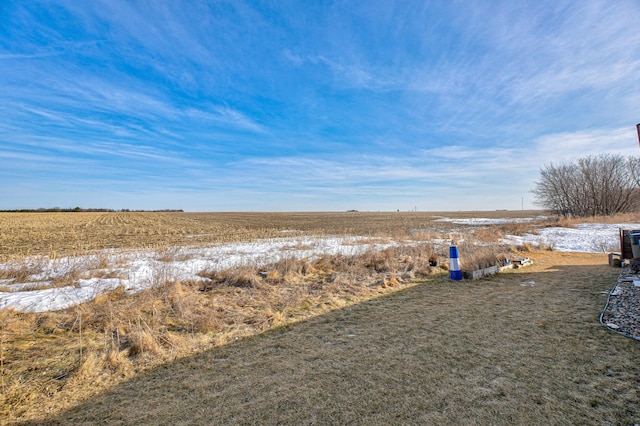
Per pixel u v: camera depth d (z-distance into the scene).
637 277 6.59
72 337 4.36
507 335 3.92
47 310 5.57
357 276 8.34
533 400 2.51
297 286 7.48
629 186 31.78
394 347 3.71
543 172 36.00
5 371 3.35
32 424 2.46
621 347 3.42
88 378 3.19
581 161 33.66
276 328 4.58
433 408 2.45
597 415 2.29
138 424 2.40
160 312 5.42
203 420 2.42
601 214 31.77
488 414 2.35
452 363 3.21
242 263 9.36
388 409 2.46
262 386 2.91
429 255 10.91
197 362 3.50
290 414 2.45
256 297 6.46
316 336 4.20
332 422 2.33
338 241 15.99
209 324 4.70
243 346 3.93
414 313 5.05
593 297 5.45
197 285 7.51
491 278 7.57
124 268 9.44
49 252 13.41
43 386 3.04
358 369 3.18
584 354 3.29
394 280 7.48
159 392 2.88
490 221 36.72
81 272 8.48
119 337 4.34
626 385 2.68
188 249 13.77
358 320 4.82
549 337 3.79
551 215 38.16
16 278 8.02
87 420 2.49
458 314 4.88
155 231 26.09
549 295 5.75
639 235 7.27
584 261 9.66
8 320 4.84
